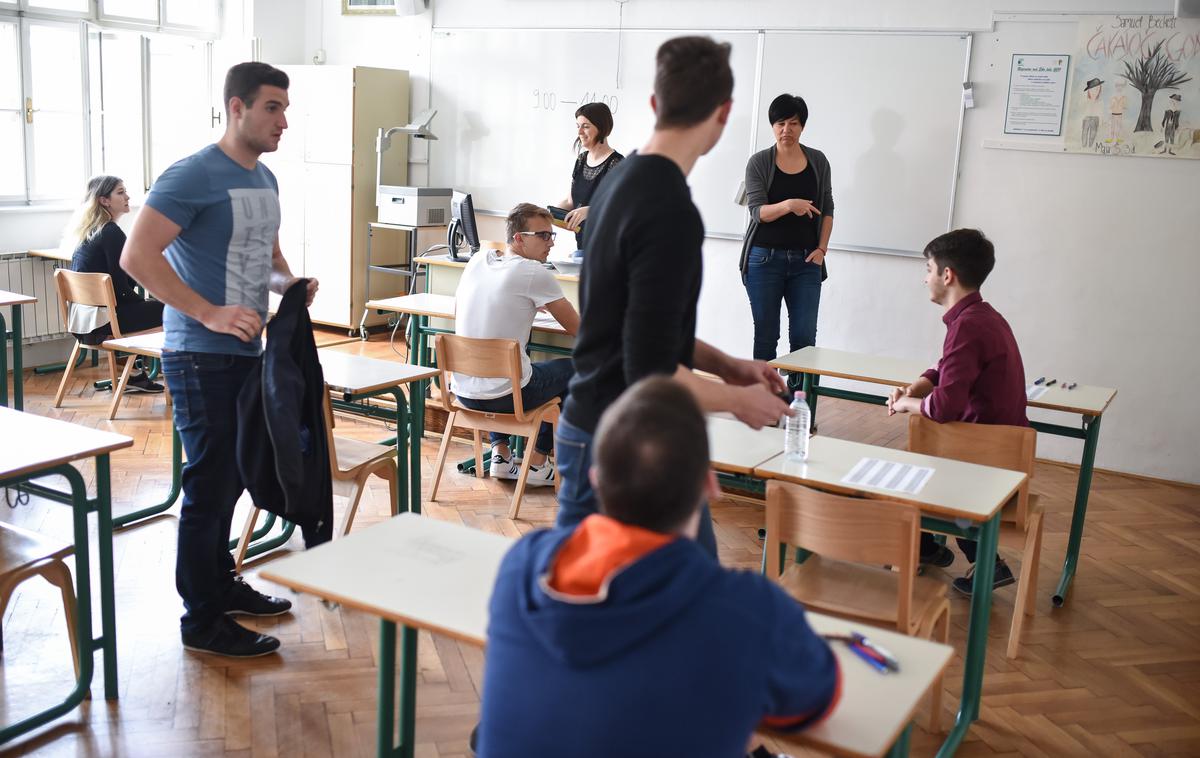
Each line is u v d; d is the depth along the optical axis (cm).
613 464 126
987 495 252
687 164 180
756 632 121
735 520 437
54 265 652
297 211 780
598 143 553
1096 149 539
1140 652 333
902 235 600
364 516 416
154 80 736
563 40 702
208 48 764
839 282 623
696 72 173
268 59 789
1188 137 517
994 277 575
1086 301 553
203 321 273
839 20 602
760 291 527
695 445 126
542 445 485
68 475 254
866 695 154
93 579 346
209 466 288
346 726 263
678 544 124
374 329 790
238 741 255
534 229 432
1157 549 434
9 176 654
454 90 757
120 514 402
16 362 492
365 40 791
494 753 124
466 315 426
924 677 160
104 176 561
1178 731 283
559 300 426
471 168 759
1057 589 383
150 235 267
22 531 267
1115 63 529
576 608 119
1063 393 386
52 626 312
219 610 300
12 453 243
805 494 236
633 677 117
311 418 288
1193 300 528
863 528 229
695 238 171
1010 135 561
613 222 175
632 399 129
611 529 127
